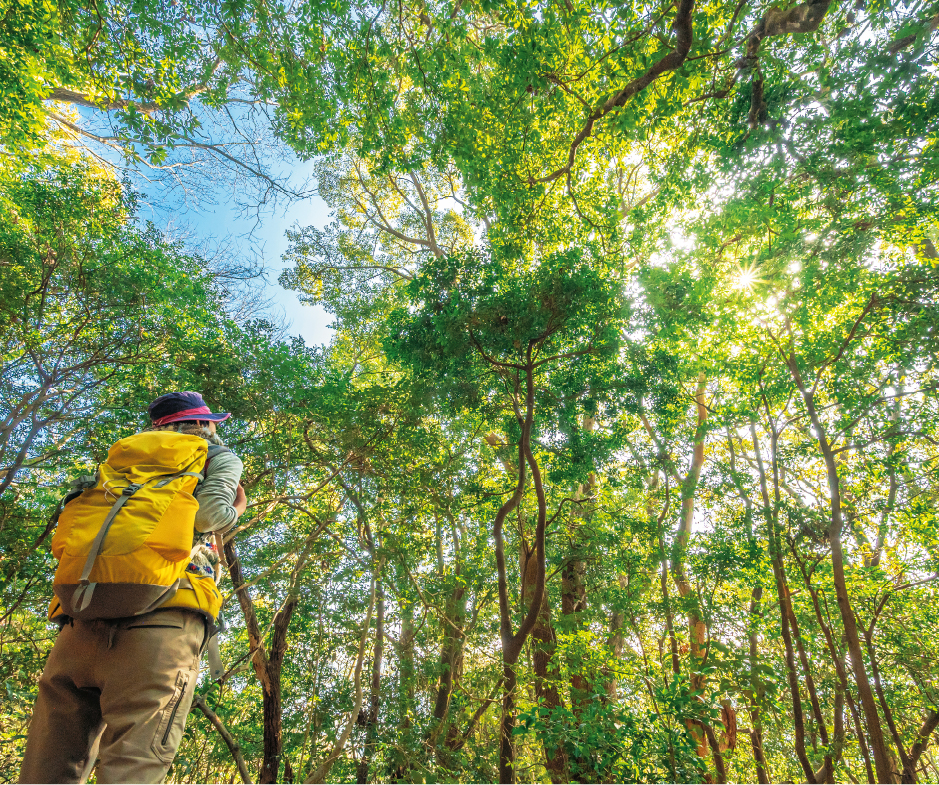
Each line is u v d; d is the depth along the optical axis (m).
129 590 1.31
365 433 8.10
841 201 8.77
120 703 1.29
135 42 6.49
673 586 13.12
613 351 8.95
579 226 11.56
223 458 1.69
